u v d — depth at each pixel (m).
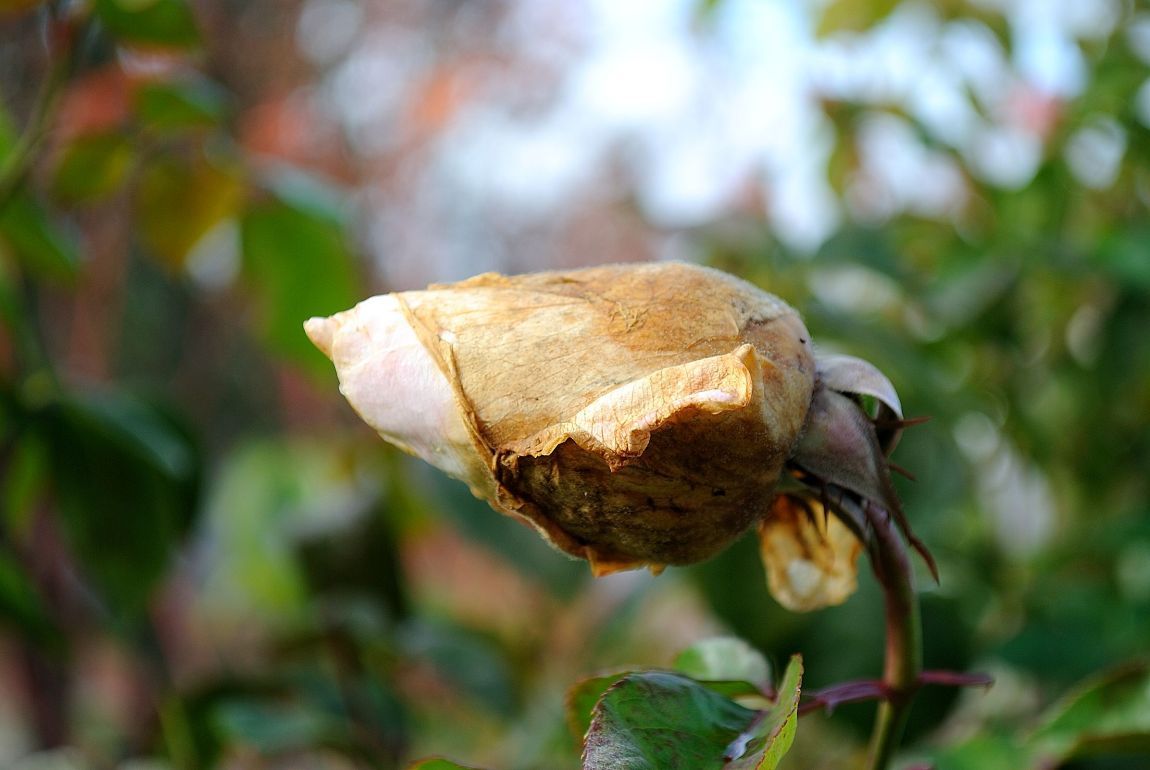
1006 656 0.32
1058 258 0.37
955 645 0.29
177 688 0.39
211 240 0.40
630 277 0.19
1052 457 0.40
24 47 0.46
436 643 0.38
